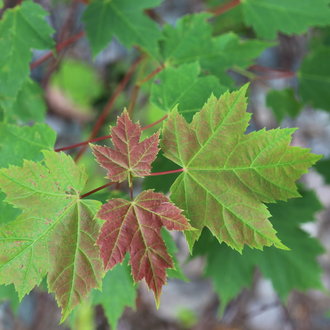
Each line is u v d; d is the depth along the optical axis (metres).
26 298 0.92
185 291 1.00
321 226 1.01
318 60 0.60
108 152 0.43
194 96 0.47
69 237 0.43
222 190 0.43
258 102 0.95
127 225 0.42
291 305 1.01
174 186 0.44
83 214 0.43
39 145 0.48
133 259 0.42
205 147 0.43
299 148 0.43
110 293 0.52
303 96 0.62
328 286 1.00
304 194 0.61
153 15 0.72
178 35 0.55
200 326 1.00
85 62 0.92
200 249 0.61
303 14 0.56
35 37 0.52
